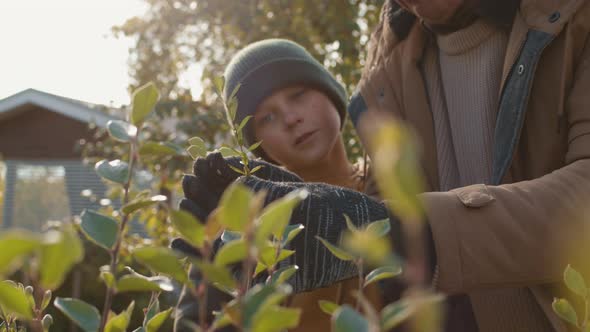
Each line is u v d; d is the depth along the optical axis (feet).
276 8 19.35
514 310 3.73
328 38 18.63
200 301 1.02
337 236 2.13
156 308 1.65
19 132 44.06
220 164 2.30
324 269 2.12
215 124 17.49
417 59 4.64
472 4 4.13
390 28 4.82
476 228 2.39
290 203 0.86
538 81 3.54
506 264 2.40
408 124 4.61
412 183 0.61
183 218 0.97
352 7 18.42
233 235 1.62
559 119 3.41
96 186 47.65
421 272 0.73
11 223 48.21
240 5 20.01
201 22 21.97
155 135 18.34
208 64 21.85
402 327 2.17
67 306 1.26
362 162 5.73
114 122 1.32
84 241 14.66
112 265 1.23
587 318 1.48
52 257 0.63
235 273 2.15
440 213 2.39
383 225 1.29
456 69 4.45
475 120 4.26
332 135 5.24
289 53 5.37
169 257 1.01
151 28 23.26
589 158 2.93
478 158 4.24
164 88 22.67
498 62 4.17
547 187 2.61
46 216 48.42
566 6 3.36
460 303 3.79
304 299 3.33
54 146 43.83
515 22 3.72
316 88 5.33
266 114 5.22
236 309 0.94
